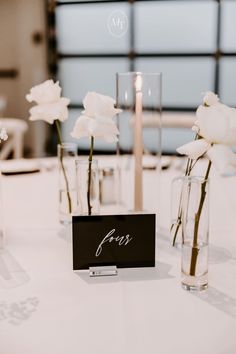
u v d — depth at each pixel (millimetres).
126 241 1112
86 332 855
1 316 912
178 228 1229
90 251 1104
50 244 1271
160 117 1349
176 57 5715
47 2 6055
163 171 1952
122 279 1070
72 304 957
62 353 797
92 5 6207
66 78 6480
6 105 6258
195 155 965
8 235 1331
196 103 7160
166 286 1036
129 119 1413
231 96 8430
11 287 1033
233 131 930
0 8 6082
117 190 1507
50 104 1292
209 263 1158
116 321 892
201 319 900
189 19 8750
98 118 1085
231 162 929
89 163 1180
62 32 6301
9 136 4531
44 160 2174
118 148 1477
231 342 828
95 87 6824
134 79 1301
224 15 5473
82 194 1197
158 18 7934
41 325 879
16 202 1616
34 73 6195
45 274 1097
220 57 5555
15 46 6137
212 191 1730
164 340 832
